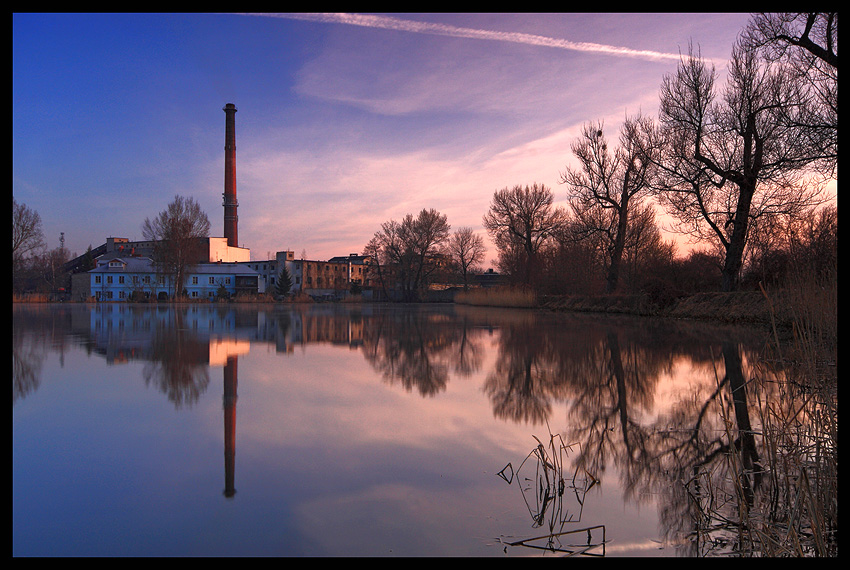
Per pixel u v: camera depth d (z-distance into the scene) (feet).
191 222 197.26
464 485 12.94
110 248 302.45
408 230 245.24
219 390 24.44
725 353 36.50
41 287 253.03
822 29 47.55
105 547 9.59
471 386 25.84
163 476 13.33
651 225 108.78
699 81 66.85
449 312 118.83
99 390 24.14
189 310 126.00
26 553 9.32
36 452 15.14
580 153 102.12
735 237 67.77
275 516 11.04
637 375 28.63
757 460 14.85
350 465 14.30
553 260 130.72
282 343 45.98
